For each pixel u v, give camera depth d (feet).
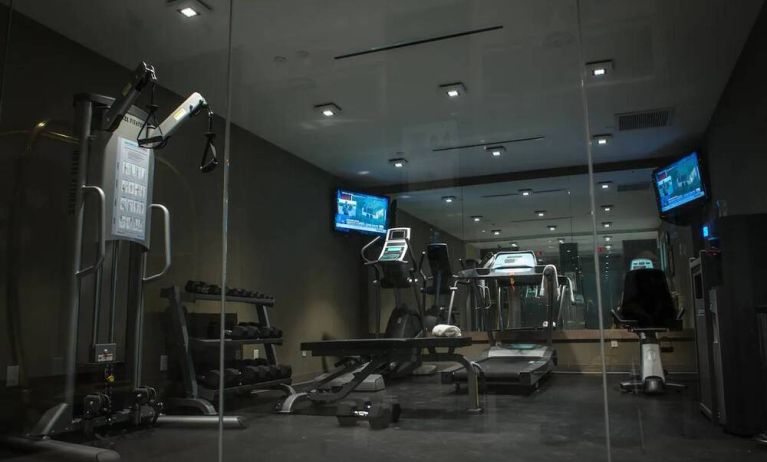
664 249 9.82
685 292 9.38
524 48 11.48
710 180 9.83
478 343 11.48
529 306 11.43
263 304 13.53
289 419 10.61
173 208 12.85
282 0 10.12
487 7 10.19
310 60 12.26
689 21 10.14
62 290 9.85
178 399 11.63
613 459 7.15
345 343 12.12
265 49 11.82
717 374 8.26
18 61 10.41
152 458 8.41
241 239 13.84
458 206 13.38
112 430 10.16
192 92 13.23
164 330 12.28
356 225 13.73
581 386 10.20
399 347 11.51
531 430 8.51
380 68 12.45
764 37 9.36
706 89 11.00
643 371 9.48
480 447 7.87
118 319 10.91
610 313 10.08
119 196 10.51
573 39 11.05
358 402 10.36
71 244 9.89
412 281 12.63
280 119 14.35
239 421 10.32
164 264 12.57
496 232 12.62
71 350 9.66
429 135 13.76
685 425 8.31
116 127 10.32
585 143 12.29
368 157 14.43
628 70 11.57
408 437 8.60
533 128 12.96
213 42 11.53
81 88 11.29
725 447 7.44
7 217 9.91
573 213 12.06
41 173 10.42
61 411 9.34
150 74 9.73
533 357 10.68
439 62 12.18
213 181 13.71
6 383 9.61
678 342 9.37
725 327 8.26
